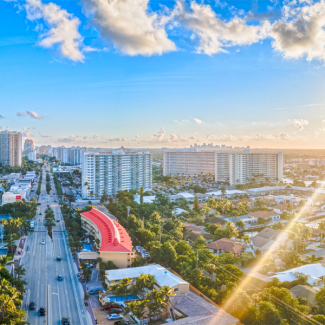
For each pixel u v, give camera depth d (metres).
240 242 181.00
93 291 124.38
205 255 144.25
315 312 102.12
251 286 123.25
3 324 83.88
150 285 114.44
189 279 128.12
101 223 188.62
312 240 197.25
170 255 146.50
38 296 121.44
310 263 150.62
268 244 176.50
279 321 92.81
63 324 100.50
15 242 189.25
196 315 95.94
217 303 109.75
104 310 111.00
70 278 139.12
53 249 178.50
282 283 121.12
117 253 143.00
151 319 102.25
